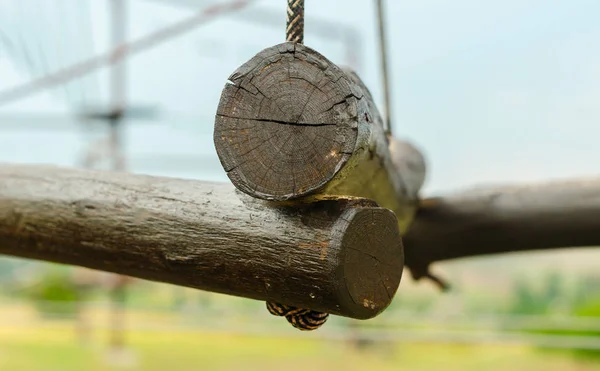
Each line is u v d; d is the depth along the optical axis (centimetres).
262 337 554
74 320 641
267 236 118
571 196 165
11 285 891
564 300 637
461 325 524
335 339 538
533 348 489
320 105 113
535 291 668
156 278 128
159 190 128
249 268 119
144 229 126
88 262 132
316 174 113
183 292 784
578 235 165
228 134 114
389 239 118
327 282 115
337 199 117
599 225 163
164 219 125
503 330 518
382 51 158
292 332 486
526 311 631
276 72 114
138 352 487
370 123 118
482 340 375
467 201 172
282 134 114
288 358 466
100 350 498
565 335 405
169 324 596
